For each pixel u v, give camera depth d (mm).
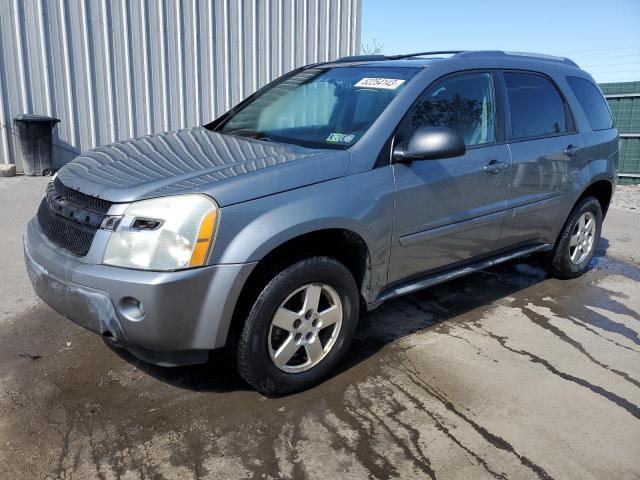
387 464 2752
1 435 2846
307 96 4137
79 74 8891
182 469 2668
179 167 3156
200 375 3445
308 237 3162
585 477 2727
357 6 11062
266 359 3082
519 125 4422
